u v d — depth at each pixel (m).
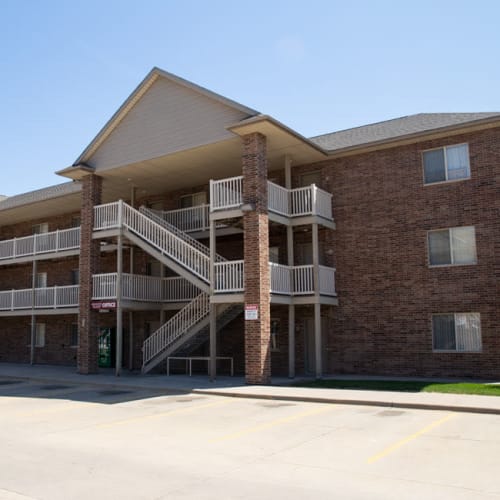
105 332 27.33
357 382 17.12
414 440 9.32
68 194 26.62
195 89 20.00
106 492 6.58
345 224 20.92
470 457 8.14
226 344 23.20
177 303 23.02
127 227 21.89
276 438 9.67
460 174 19.02
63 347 29.36
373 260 20.22
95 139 22.67
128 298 21.98
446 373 18.50
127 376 20.92
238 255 23.55
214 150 20.36
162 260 20.56
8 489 6.74
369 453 8.45
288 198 20.22
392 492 6.48
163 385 17.52
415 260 19.45
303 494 6.41
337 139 22.88
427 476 7.16
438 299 18.89
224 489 6.64
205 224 22.42
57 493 6.56
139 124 21.81
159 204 26.28
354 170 20.98
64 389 17.83
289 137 19.12
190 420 11.69
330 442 9.26
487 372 17.83
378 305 19.94
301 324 21.45
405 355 19.27
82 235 23.06
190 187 25.09
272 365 21.92
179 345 20.61
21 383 19.91
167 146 20.86
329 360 20.73
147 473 7.43
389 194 20.19
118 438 9.91
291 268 19.88
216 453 8.59
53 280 30.64
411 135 19.52
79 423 11.55
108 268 28.36
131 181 24.19
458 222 18.83
